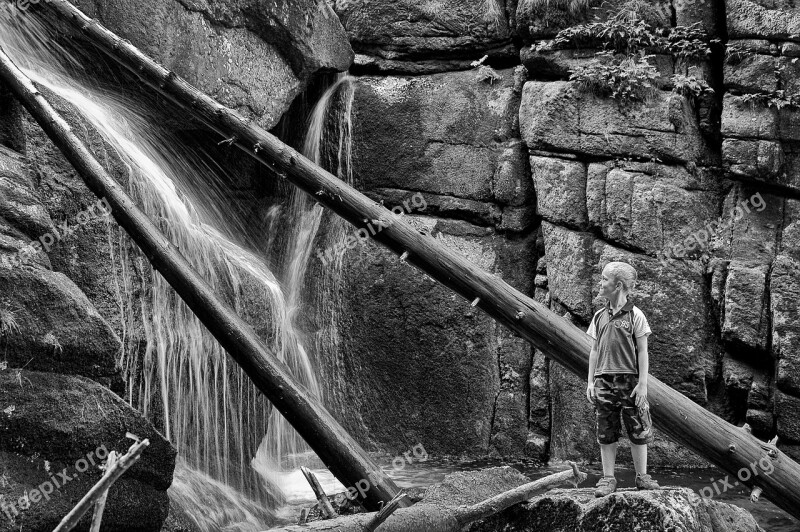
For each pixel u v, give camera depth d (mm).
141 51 10734
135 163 10391
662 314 11992
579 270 12492
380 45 14367
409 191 13977
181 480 9594
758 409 11594
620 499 5586
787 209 11484
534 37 13055
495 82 13570
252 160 14602
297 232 14586
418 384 13547
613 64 12242
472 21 13742
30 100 8844
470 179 13586
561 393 12727
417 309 13547
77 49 10836
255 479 11008
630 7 12227
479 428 13234
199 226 11562
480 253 13539
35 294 7348
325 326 14125
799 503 7129
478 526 6309
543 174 12781
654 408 7371
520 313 8102
